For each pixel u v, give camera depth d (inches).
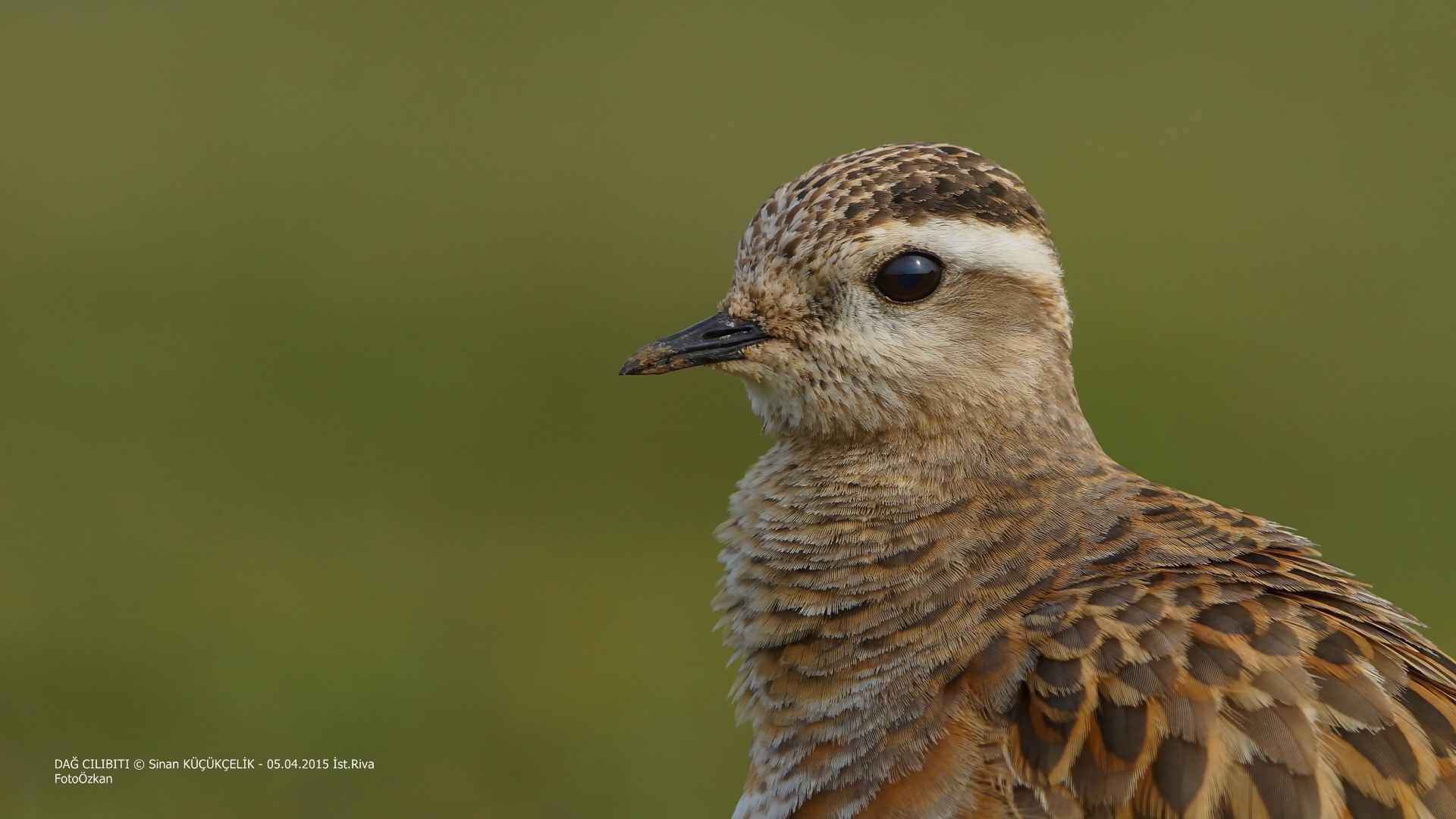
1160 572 267.6
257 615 588.7
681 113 1058.1
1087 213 929.5
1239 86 1106.1
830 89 1095.0
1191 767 238.5
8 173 968.3
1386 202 938.1
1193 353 781.3
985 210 305.0
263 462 693.9
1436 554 620.4
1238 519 283.7
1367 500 657.6
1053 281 310.2
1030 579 275.9
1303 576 266.5
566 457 706.8
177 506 658.2
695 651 573.3
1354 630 253.0
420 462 696.4
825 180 310.3
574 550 639.1
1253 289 845.8
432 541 642.2
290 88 1096.2
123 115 1047.6
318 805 491.5
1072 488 293.3
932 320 302.7
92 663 559.2
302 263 872.9
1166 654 249.8
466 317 821.2
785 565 295.6
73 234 895.1
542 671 561.9
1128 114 1051.9
